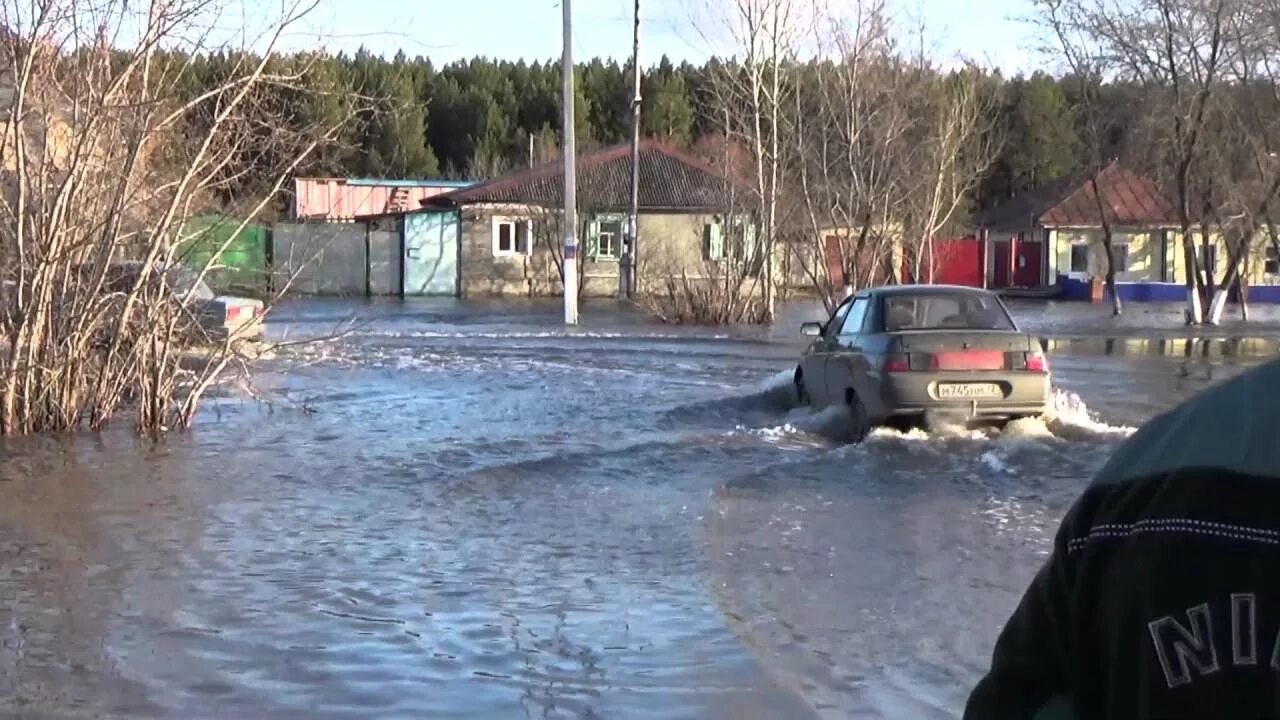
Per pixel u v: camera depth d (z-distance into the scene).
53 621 5.62
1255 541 1.61
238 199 12.04
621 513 7.99
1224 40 28.50
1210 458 1.69
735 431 11.56
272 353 17.64
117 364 11.44
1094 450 10.27
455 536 7.35
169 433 11.30
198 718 4.48
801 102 31.45
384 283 47.38
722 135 36.25
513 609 5.85
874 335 11.24
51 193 11.02
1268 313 37.28
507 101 82.38
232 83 11.14
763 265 31.77
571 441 10.97
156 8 10.88
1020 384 10.89
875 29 29.92
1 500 8.30
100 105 10.80
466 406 13.43
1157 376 17.47
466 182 58.94
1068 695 1.89
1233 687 1.60
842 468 9.62
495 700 4.68
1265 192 29.47
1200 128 29.47
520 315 33.62
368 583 6.29
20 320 10.99
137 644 5.30
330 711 4.55
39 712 4.52
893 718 4.49
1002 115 69.88
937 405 10.79
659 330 27.58
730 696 4.72
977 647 5.30
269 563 6.68
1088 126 35.84
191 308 11.77
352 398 14.07
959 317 11.56
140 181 11.24
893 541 7.23
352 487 8.83
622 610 5.83
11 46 10.73
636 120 37.97
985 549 7.05
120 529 7.46
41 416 11.23
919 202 31.89
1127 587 1.72
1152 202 52.44
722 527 7.60
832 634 5.46
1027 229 56.69
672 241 46.91
